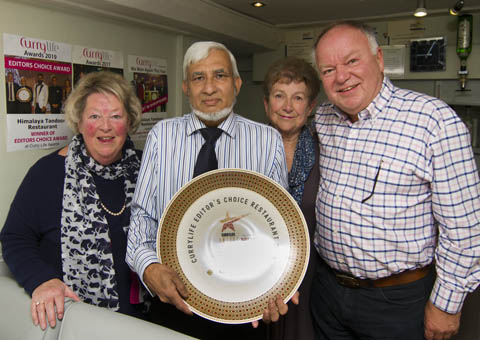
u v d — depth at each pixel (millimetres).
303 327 1615
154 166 1313
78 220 1351
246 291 1128
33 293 1175
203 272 1142
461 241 1142
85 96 1322
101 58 1991
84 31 1882
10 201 1606
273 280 1143
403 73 3074
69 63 1812
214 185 1183
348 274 1320
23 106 1618
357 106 1221
